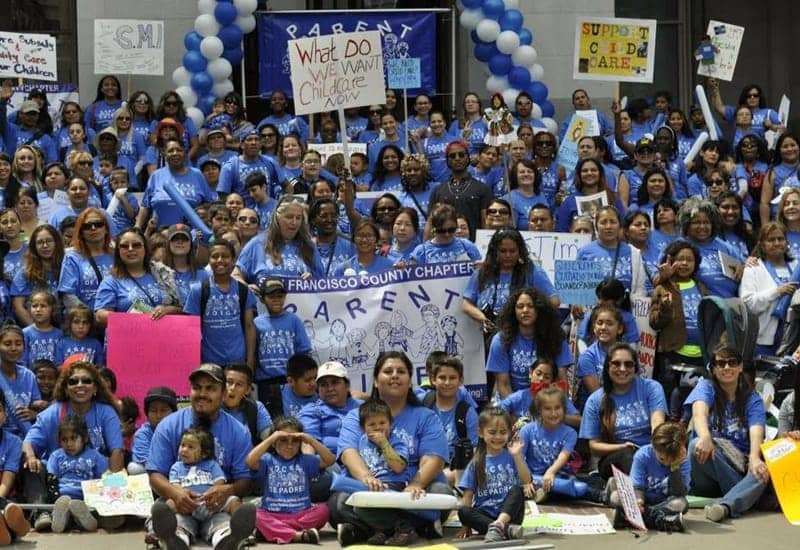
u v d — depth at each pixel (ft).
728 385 34.91
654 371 39.83
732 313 37.35
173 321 37.91
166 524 29.32
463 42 66.90
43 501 33.76
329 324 39.65
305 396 36.68
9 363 36.45
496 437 31.83
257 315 39.50
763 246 41.22
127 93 64.90
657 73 73.72
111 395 35.09
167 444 32.40
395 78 57.57
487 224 43.93
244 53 65.62
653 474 32.86
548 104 61.87
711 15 73.87
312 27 63.16
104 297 38.68
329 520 32.40
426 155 56.49
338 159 51.55
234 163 50.72
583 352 38.24
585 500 34.68
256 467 32.09
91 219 39.81
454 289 40.04
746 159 54.08
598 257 41.50
